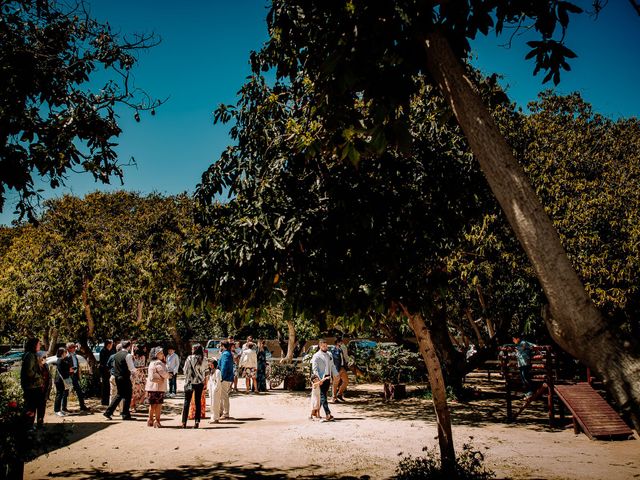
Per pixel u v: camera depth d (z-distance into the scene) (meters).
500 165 3.00
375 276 5.67
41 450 8.23
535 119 15.24
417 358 20.02
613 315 11.91
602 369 2.50
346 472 6.92
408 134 3.57
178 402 15.02
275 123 6.11
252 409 13.50
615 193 12.31
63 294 15.66
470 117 3.18
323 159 5.73
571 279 2.67
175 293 18.11
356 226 5.43
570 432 9.98
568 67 4.23
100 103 6.04
